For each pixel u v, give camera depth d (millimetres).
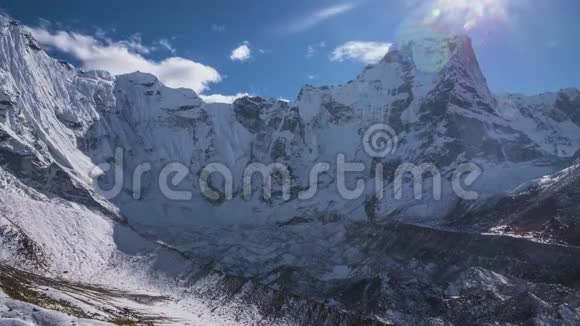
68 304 119000
